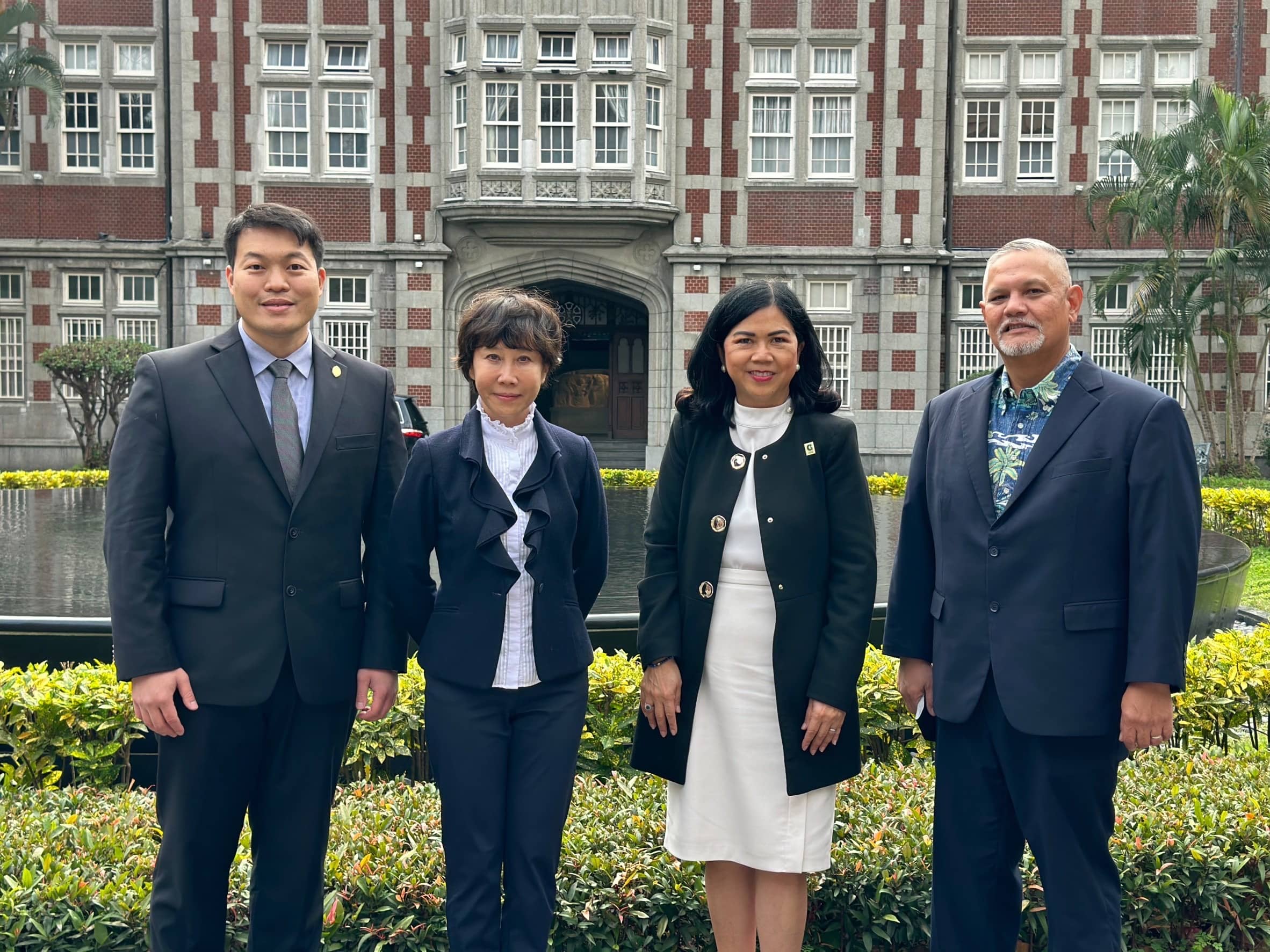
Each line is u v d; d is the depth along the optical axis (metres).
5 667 4.73
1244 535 13.75
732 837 2.98
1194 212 19.86
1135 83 22.06
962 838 2.91
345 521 2.93
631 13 20.80
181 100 21.69
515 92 21.06
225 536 2.82
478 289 21.91
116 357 20.59
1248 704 4.35
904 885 3.16
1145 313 20.14
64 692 3.95
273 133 21.70
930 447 3.08
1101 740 2.74
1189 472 2.71
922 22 21.48
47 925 2.91
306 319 2.91
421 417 18.27
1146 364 20.42
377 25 21.48
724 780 3.00
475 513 2.88
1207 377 22.50
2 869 3.04
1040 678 2.73
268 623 2.81
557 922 3.08
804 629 2.94
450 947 2.77
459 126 21.22
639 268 21.75
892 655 3.10
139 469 2.76
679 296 21.64
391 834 3.26
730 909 3.00
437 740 2.86
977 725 2.88
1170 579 2.64
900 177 21.67
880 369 21.83
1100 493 2.74
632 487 16.30
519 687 2.87
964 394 3.04
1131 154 20.09
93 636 4.77
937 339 21.91
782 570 2.94
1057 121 22.23
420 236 21.62
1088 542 2.75
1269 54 21.89
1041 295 2.80
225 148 21.50
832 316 21.88
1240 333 22.39
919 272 21.66
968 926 2.91
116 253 22.09
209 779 2.80
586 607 3.19
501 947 2.78
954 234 22.38
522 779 2.85
